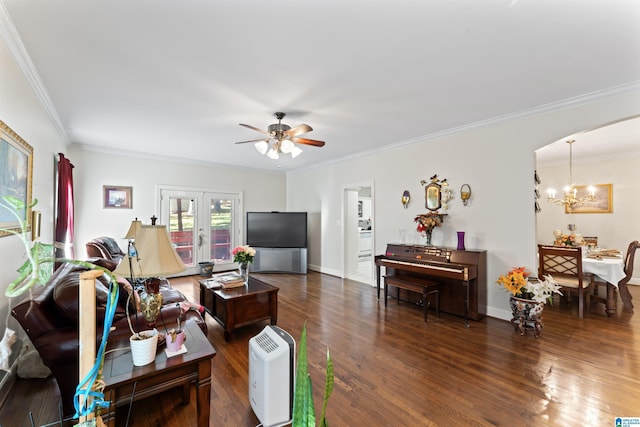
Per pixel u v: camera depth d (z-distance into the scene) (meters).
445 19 1.66
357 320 3.32
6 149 1.75
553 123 2.96
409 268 3.62
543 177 6.01
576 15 1.62
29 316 1.58
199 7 1.56
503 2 1.53
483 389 2.00
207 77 2.35
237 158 5.58
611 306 3.43
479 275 3.34
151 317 1.55
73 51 1.98
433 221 3.82
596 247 4.69
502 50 1.97
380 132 3.86
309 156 5.40
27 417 1.72
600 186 5.34
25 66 2.07
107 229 4.82
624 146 4.59
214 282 3.33
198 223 5.85
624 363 2.33
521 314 2.90
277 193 7.07
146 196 5.23
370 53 2.01
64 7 1.55
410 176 4.32
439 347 2.63
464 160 3.68
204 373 1.48
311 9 1.58
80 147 4.55
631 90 2.49
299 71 2.25
